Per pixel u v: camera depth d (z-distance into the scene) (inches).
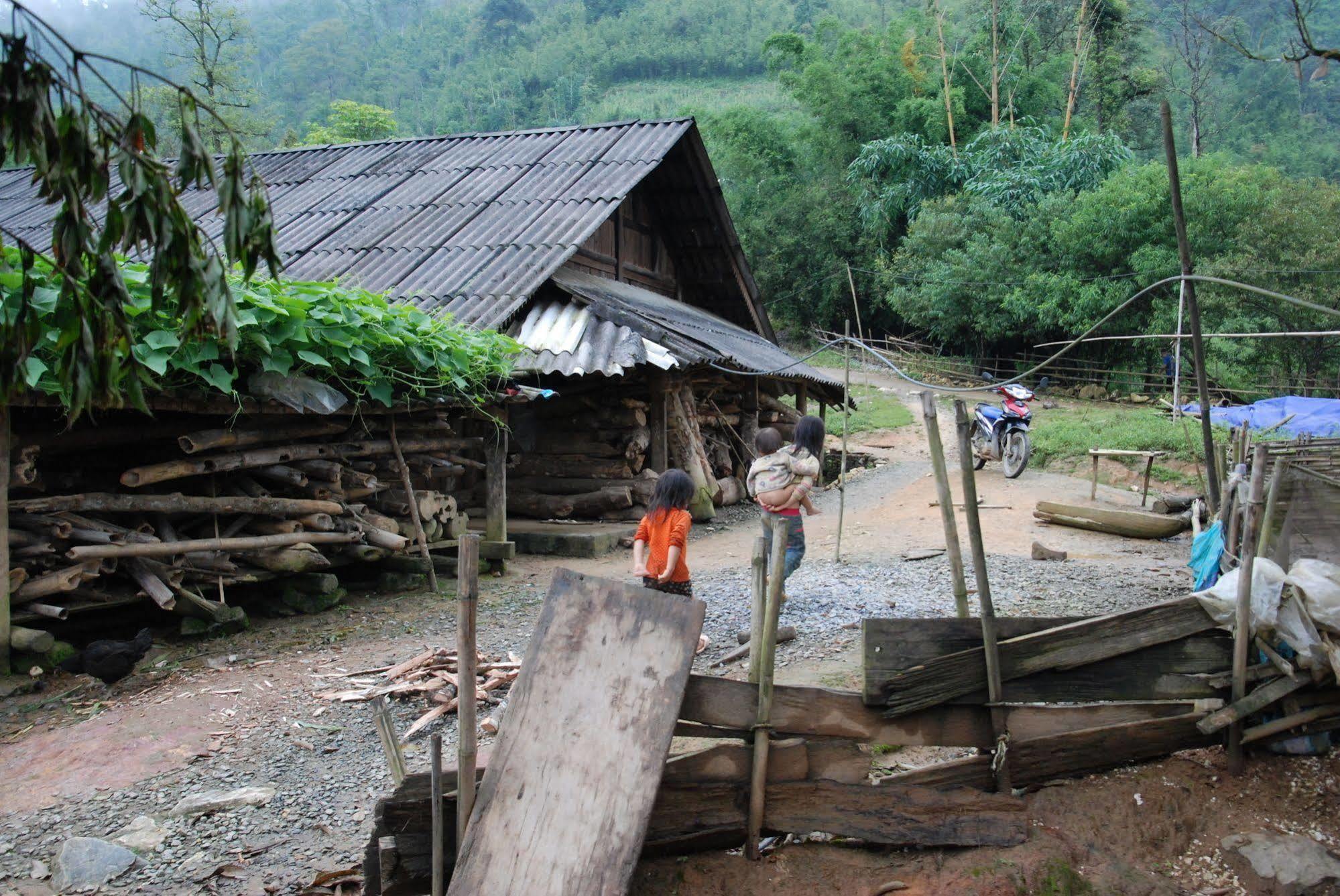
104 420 268.5
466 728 133.6
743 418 661.3
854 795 145.5
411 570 357.7
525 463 509.0
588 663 141.9
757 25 2967.5
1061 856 141.9
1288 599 160.7
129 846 166.4
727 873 140.2
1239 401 842.2
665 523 220.8
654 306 578.6
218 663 259.3
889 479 665.6
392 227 540.4
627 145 587.2
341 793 186.2
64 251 105.3
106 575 274.2
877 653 148.3
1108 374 1072.8
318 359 280.7
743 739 147.3
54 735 213.3
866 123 1481.3
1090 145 1185.4
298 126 2443.4
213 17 1201.4
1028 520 470.6
